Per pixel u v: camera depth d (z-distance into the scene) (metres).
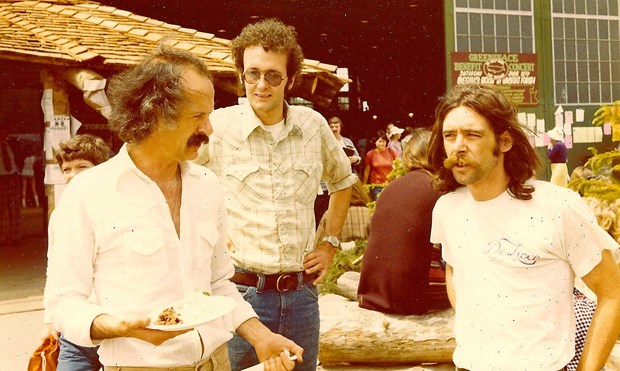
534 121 15.36
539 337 2.27
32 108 16.45
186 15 18.92
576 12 15.68
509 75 15.20
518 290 2.31
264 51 3.05
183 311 2.03
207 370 2.28
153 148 2.18
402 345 4.93
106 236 2.12
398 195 5.09
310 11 18.77
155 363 2.16
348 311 5.16
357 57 23.22
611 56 16.03
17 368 5.46
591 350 2.31
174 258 2.18
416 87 22.38
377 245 5.16
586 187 5.54
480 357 2.34
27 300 7.98
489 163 2.34
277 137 3.20
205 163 3.24
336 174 3.54
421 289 5.02
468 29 14.94
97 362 3.14
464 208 2.48
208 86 2.15
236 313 2.45
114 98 2.14
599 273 2.31
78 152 3.46
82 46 9.53
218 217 2.41
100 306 2.14
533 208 2.33
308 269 3.27
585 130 15.76
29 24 10.52
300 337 3.23
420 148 5.09
